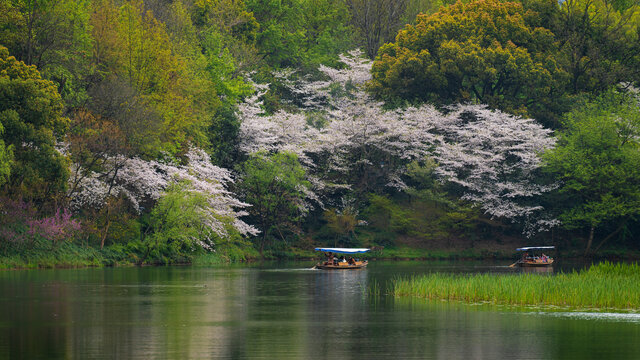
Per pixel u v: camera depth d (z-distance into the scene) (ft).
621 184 303.48
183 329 105.81
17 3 240.73
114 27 263.70
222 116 306.96
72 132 237.25
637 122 308.81
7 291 154.61
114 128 234.58
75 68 250.37
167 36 278.26
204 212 260.62
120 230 248.73
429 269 243.19
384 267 255.50
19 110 209.36
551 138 318.65
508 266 261.85
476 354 87.15
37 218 222.48
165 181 260.42
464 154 322.55
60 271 209.67
